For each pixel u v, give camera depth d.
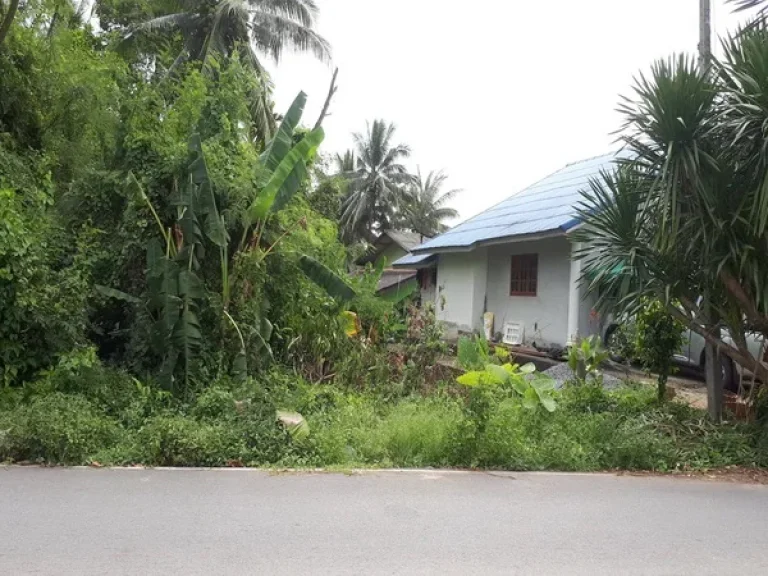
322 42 21.58
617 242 7.69
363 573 3.85
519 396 8.22
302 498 5.21
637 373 12.41
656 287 7.54
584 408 8.42
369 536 4.45
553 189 18.61
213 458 6.10
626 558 4.24
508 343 16.17
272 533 4.43
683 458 6.86
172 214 8.95
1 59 11.50
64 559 3.87
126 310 8.82
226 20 20.75
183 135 9.82
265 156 9.45
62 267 8.71
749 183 6.95
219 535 4.35
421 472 6.18
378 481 5.81
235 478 5.71
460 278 18.91
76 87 12.41
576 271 13.77
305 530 4.51
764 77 6.43
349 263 16.53
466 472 6.27
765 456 6.95
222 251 8.51
